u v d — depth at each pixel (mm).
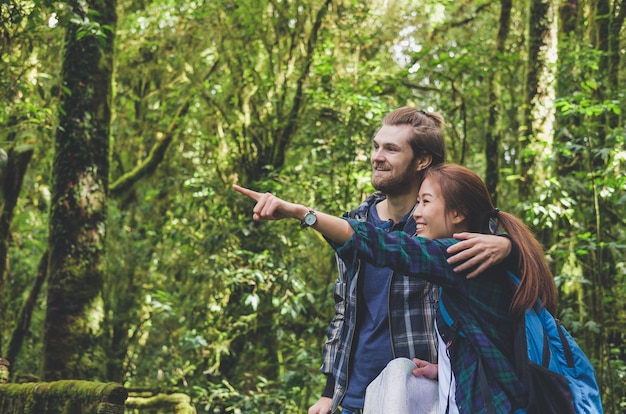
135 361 10539
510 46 10844
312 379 8211
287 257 8633
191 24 9844
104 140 6828
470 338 2268
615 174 7691
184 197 9984
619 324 8844
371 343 2797
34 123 7094
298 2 9453
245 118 9523
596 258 8430
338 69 9820
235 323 8805
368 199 3072
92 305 6586
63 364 6422
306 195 8984
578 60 8547
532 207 7621
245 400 8000
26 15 5668
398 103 9328
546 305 2352
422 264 2248
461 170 2482
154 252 10539
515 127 9914
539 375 2209
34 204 10211
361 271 2842
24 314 8555
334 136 8938
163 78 10781
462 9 11875
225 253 8531
